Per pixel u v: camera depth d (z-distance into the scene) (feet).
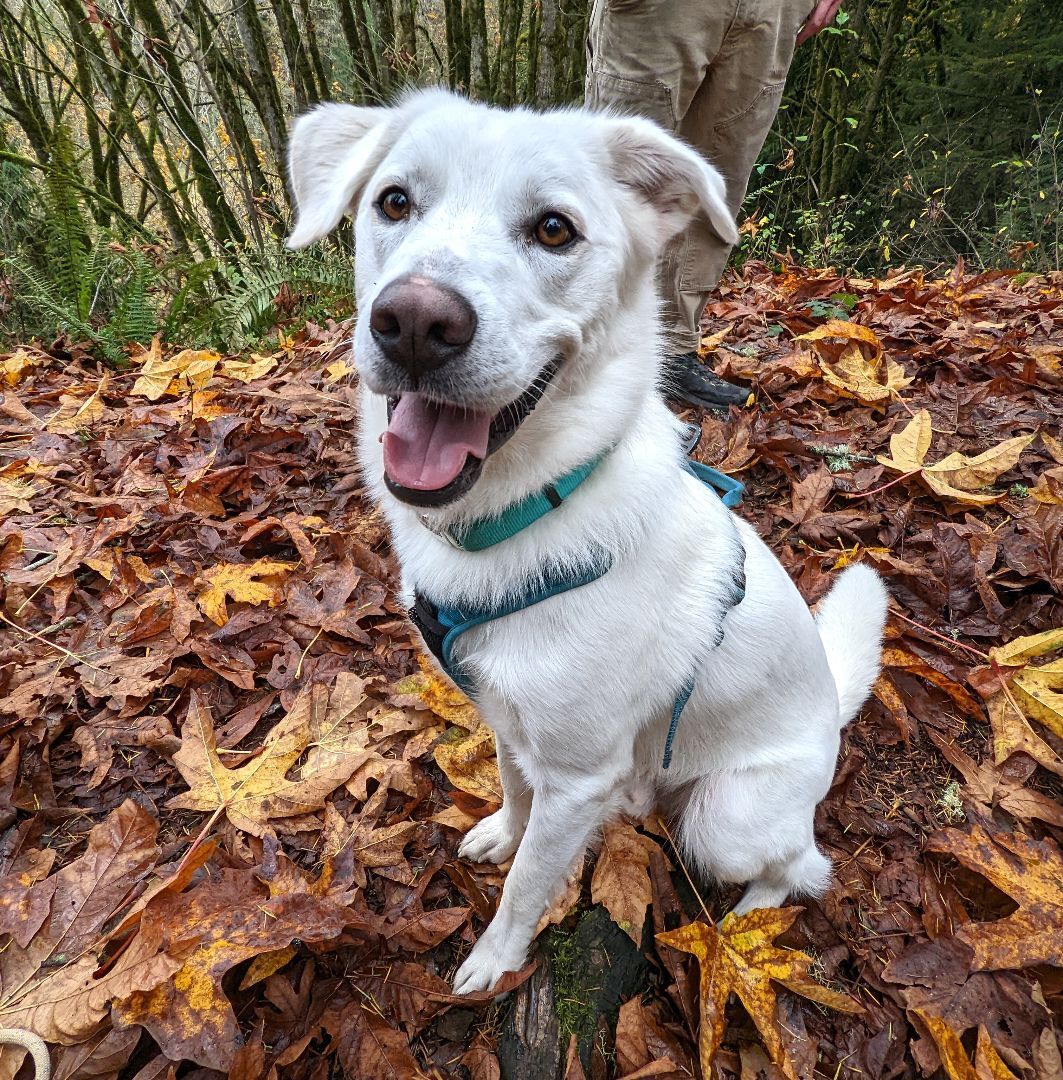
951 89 33.37
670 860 6.91
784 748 6.40
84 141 26.73
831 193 36.40
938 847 6.31
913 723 7.67
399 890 6.28
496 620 5.33
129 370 16.26
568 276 5.14
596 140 5.74
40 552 9.50
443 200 5.17
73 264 17.72
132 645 8.27
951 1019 5.36
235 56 20.76
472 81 24.09
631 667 5.41
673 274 11.26
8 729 7.06
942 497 9.71
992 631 8.20
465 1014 5.66
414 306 4.38
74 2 18.71
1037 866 5.99
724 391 12.20
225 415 11.99
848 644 7.52
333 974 5.65
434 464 4.91
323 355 15.37
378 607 8.70
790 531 9.99
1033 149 30.07
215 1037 4.85
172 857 6.25
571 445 5.27
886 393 11.60
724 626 5.97
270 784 6.68
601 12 10.11
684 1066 5.34
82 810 6.70
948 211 32.35
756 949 5.70
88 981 5.07
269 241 21.35
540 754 5.48
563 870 5.74
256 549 9.94
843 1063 5.42
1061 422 11.19
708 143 11.25
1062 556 8.52
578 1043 5.44
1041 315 15.14
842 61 35.68
